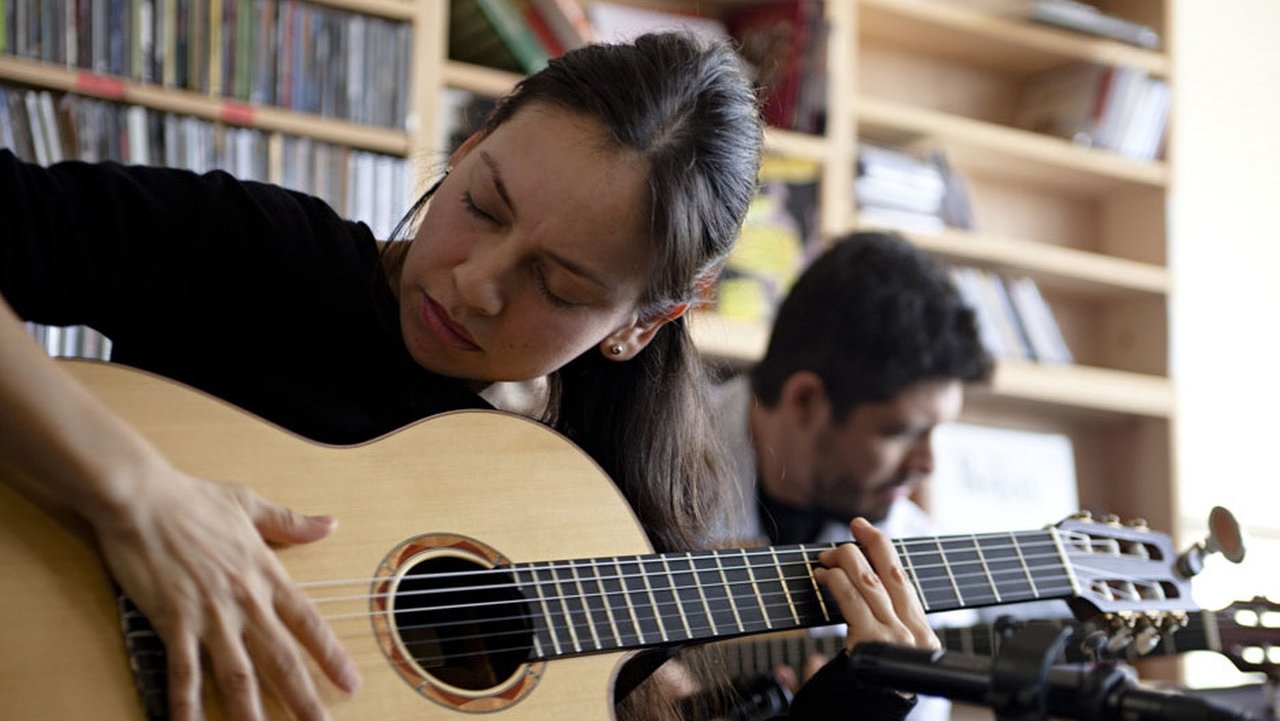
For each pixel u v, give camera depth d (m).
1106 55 3.58
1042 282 3.59
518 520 1.24
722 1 3.17
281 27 2.48
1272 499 3.78
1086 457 3.65
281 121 2.46
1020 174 3.62
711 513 1.56
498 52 2.81
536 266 1.21
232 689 1.00
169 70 2.38
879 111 3.24
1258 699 1.42
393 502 1.18
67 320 1.18
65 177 1.17
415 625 1.17
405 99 2.58
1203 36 3.96
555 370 1.36
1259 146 3.96
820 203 3.06
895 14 3.40
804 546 1.36
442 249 1.23
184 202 1.22
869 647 1.02
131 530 0.99
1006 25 3.46
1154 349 3.63
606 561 1.24
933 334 2.36
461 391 1.31
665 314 1.34
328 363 1.27
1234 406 3.80
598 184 1.19
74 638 0.99
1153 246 3.66
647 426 1.48
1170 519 3.51
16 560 1.00
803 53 3.08
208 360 1.24
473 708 1.12
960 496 3.37
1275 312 3.89
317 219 1.31
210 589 1.01
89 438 0.99
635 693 1.40
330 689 1.07
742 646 2.01
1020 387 3.30
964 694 0.96
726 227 1.31
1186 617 1.46
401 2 2.61
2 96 2.25
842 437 2.38
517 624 1.19
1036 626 0.96
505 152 1.21
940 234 3.25
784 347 2.40
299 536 1.10
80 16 2.32
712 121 1.28
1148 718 0.91
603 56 1.26
